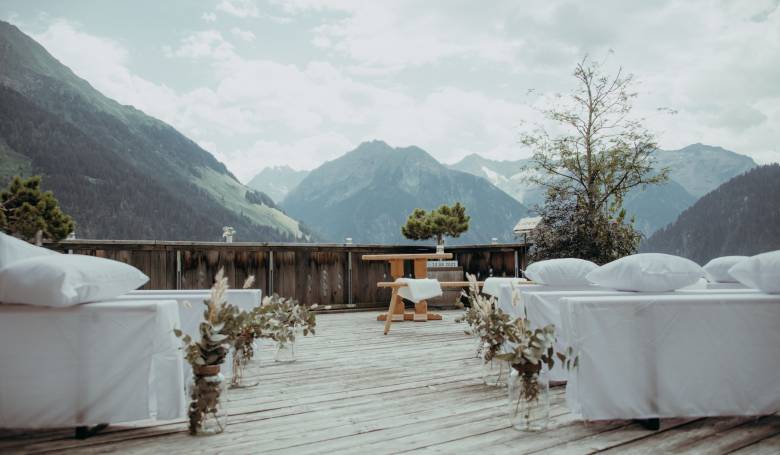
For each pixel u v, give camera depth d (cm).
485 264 751
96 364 192
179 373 197
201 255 620
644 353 199
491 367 273
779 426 202
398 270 613
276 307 341
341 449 178
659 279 238
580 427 203
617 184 755
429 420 213
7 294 187
